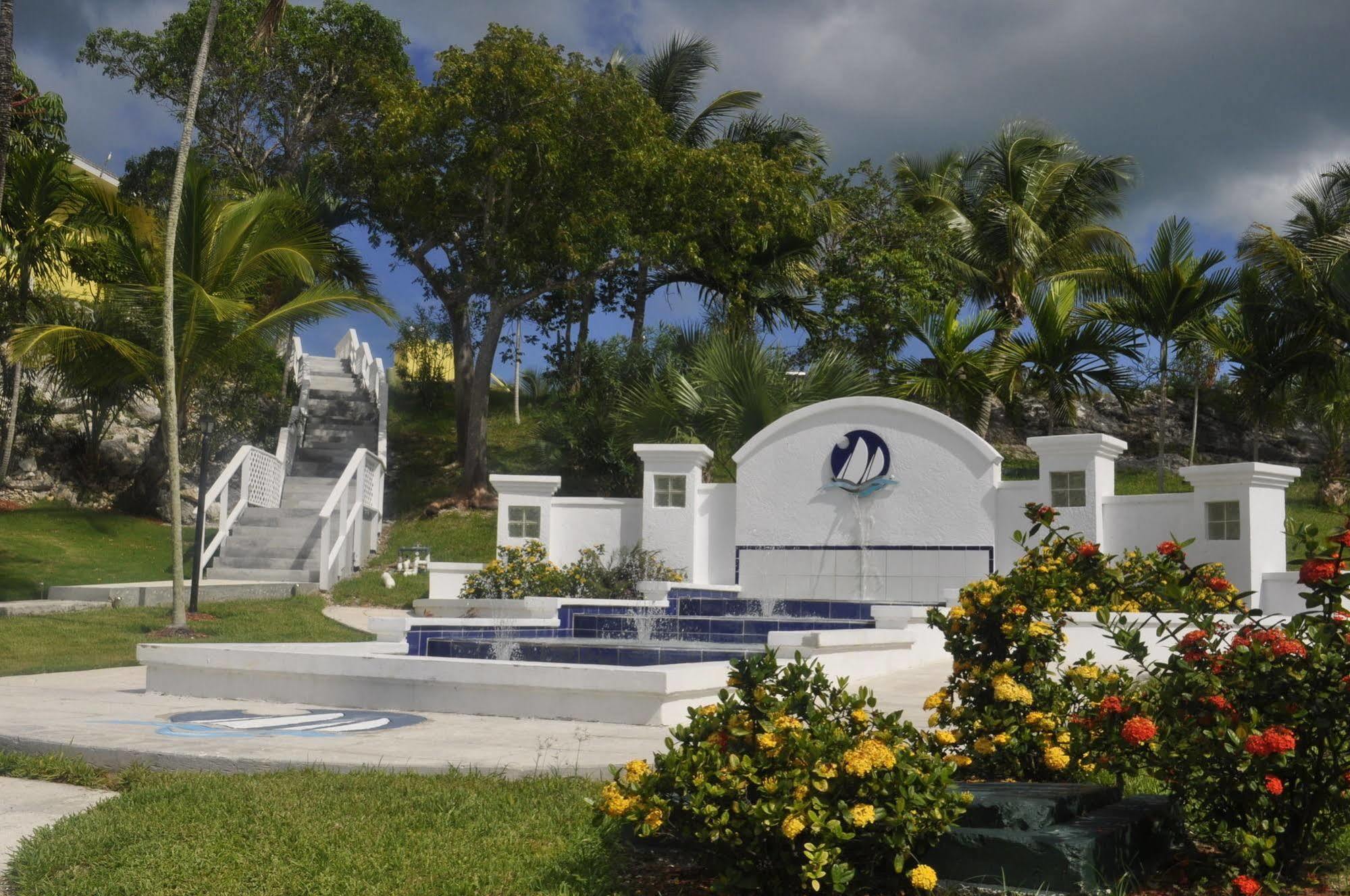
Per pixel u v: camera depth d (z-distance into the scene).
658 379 21.97
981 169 31.11
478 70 22.25
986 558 14.66
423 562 20.97
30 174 20.19
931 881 3.73
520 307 28.47
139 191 28.23
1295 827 4.26
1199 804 4.65
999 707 5.28
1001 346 20.95
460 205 24.73
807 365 25.48
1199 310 20.47
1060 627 5.44
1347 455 26.11
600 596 15.18
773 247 27.08
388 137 23.12
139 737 6.93
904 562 15.06
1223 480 13.12
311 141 28.98
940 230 27.17
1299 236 25.23
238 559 19.83
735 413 19.33
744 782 3.96
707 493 16.39
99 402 24.33
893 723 4.35
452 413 33.62
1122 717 4.61
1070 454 14.24
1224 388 27.14
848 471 15.47
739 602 14.63
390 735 7.29
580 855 4.60
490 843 4.85
